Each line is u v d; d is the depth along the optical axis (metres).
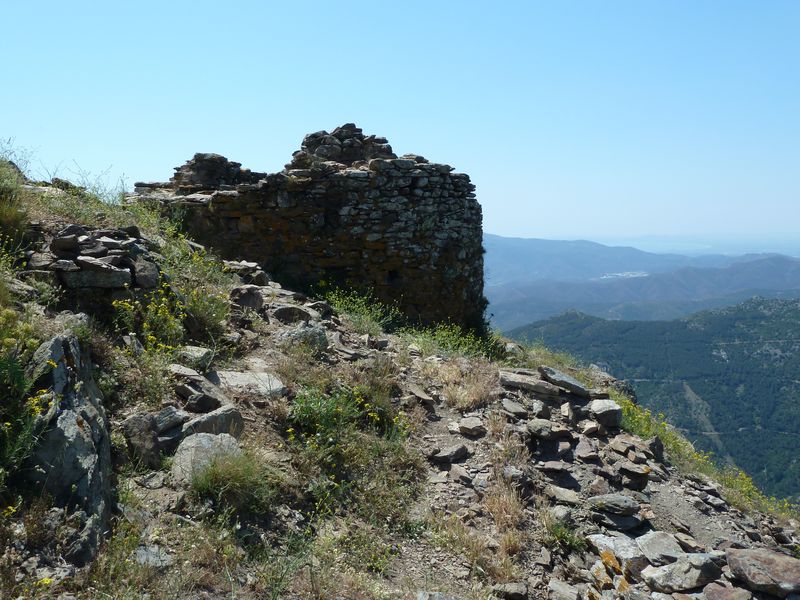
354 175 14.29
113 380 5.58
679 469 8.33
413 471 6.61
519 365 13.94
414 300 14.86
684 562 5.52
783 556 5.57
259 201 14.04
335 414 6.61
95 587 3.53
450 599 4.60
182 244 10.36
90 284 6.63
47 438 4.02
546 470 7.14
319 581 4.41
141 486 4.68
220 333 7.64
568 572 5.71
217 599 3.90
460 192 16.28
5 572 3.26
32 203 8.31
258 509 4.92
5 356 4.27
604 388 13.67
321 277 14.27
